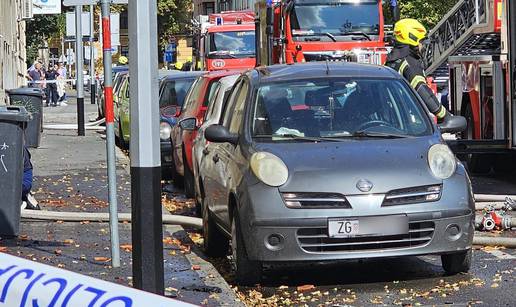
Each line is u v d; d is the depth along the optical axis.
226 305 12.78
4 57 52.62
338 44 39.12
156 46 11.56
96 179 28.34
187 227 19.95
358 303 13.45
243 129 15.58
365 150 14.66
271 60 41.03
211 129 15.66
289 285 14.73
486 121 28.58
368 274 15.38
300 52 39.09
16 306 5.85
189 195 25.14
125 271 14.95
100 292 5.62
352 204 13.85
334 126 15.54
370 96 16.09
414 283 14.62
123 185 26.84
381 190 13.94
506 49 26.03
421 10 65.75
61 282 5.81
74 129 53.66
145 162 11.56
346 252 13.87
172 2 132.50
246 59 58.03
